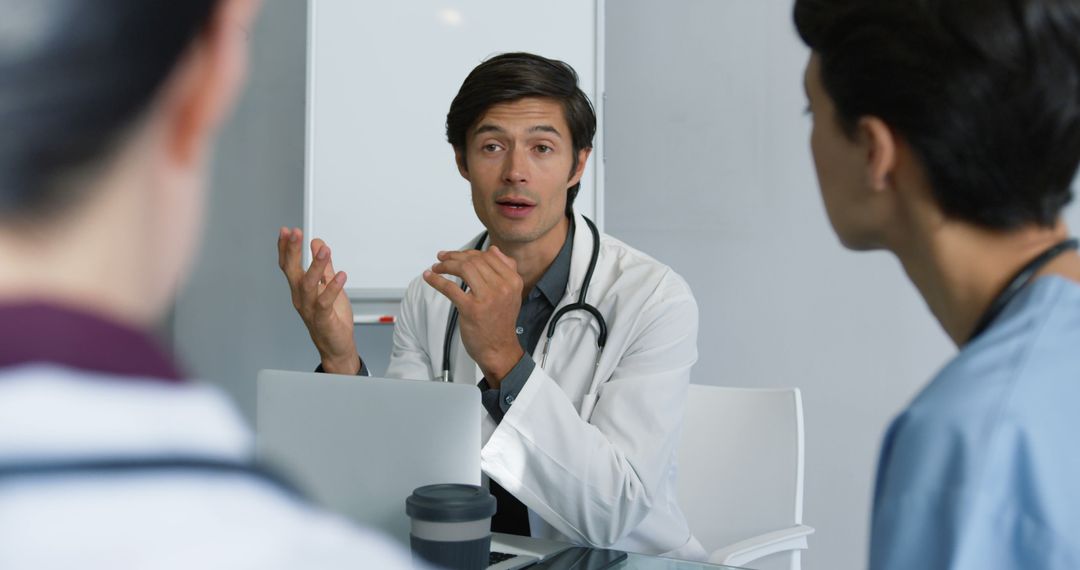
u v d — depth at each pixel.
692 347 1.34
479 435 0.81
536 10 2.38
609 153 2.67
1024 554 0.39
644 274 1.38
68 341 0.15
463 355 1.43
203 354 2.60
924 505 0.40
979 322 0.48
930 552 0.40
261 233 2.71
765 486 1.54
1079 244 0.50
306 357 2.71
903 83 0.47
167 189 0.16
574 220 1.46
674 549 1.33
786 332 2.50
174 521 0.16
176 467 0.16
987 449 0.40
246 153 2.69
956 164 0.46
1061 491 0.39
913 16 0.46
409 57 2.36
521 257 1.41
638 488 1.16
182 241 0.16
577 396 1.33
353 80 2.35
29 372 0.15
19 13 0.14
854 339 2.44
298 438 0.91
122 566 0.15
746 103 2.51
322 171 2.35
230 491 0.17
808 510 2.49
